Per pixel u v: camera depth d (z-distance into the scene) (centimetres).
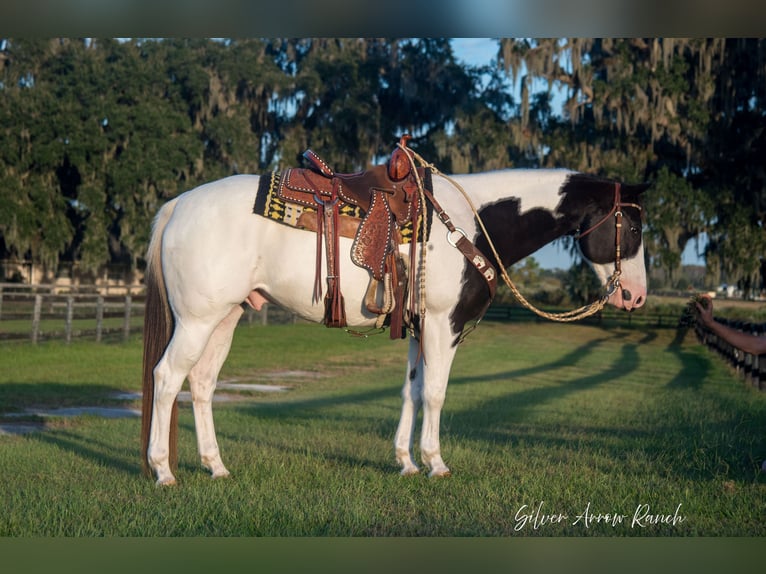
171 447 534
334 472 562
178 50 4106
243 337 2412
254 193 537
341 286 532
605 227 579
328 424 840
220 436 743
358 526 433
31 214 3697
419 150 4034
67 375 1261
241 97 4322
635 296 577
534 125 3688
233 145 3925
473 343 2744
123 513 451
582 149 3497
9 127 3731
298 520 441
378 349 2256
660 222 3234
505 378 1527
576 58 3312
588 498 495
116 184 3766
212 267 523
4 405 925
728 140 3203
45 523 432
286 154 4006
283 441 712
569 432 790
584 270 3516
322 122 4266
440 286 543
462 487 519
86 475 548
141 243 3800
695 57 3350
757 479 549
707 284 3444
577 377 1567
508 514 462
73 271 4334
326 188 536
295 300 541
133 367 1419
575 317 583
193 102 4188
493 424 855
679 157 3497
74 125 3781
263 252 533
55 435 729
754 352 566
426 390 552
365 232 531
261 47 4328
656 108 3303
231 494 492
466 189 574
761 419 878
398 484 525
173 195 3916
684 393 1213
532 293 4397
